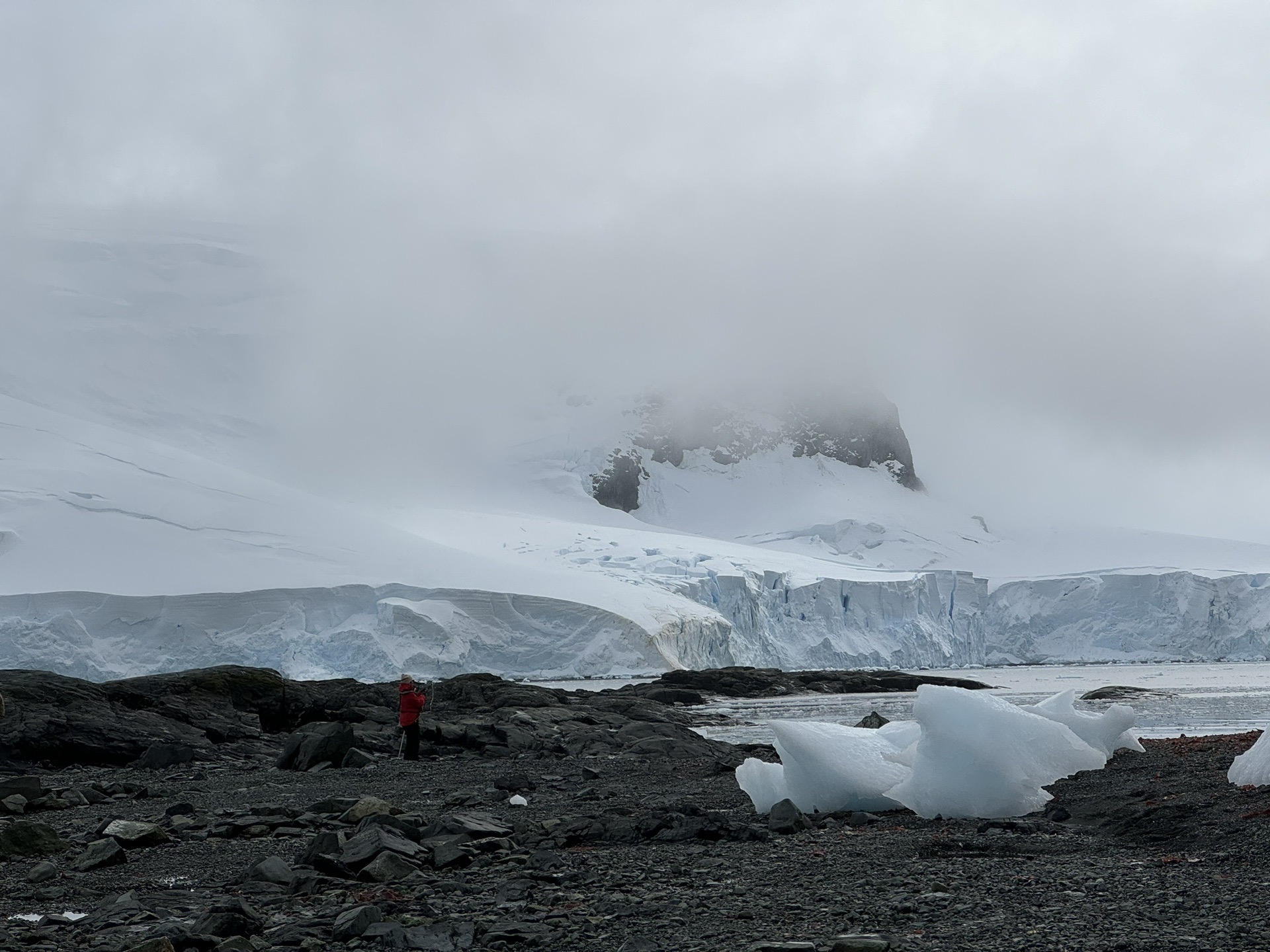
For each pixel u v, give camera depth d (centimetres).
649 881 800
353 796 1492
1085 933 594
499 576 9119
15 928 696
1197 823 951
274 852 1007
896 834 1031
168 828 1144
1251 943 560
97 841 999
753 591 10319
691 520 18025
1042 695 5016
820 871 824
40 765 2041
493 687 3778
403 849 886
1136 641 12219
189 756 2059
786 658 10531
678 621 8856
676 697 5628
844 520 16575
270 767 2034
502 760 2144
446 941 627
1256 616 11838
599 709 3600
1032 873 785
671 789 1556
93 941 657
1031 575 15025
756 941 609
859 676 7412
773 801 1242
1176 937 577
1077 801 1160
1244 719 3189
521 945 627
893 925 639
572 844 1002
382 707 3078
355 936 649
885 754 1220
